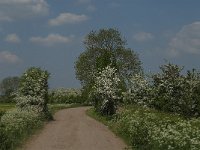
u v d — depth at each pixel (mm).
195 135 19766
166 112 33875
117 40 84438
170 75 34812
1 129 23375
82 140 26969
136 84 38000
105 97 45750
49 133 31031
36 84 44375
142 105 36844
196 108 32125
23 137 26469
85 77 84312
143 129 24078
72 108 76375
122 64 80750
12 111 37625
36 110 42625
